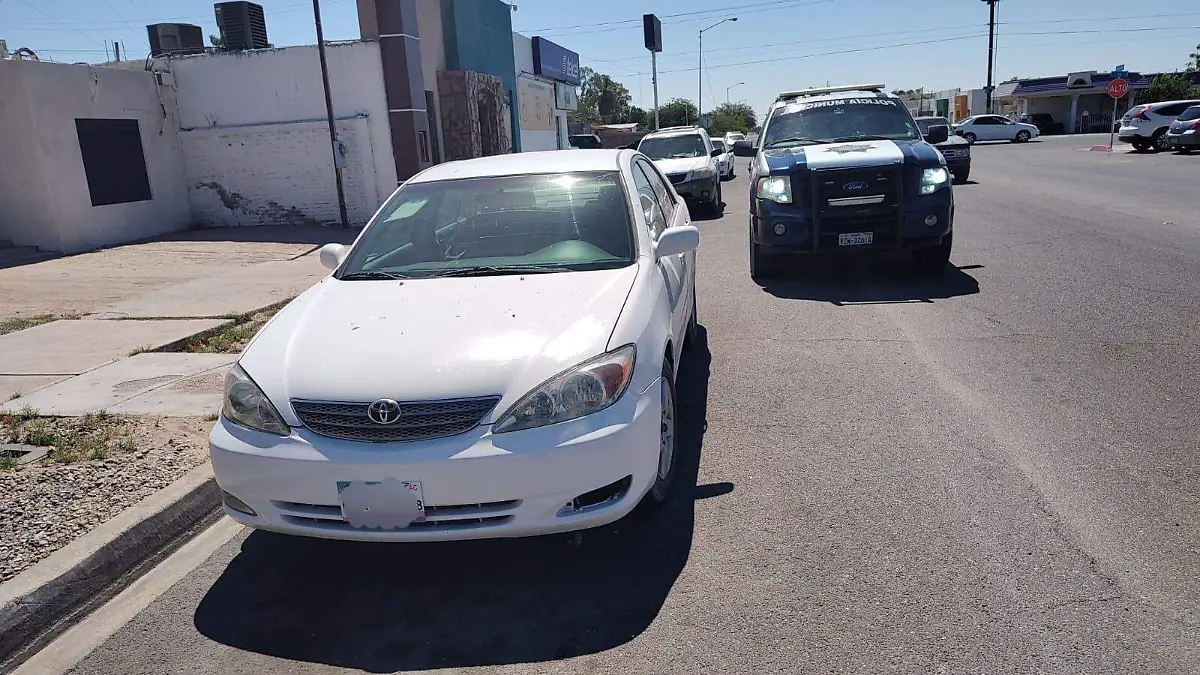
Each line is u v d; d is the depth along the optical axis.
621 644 3.02
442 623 3.23
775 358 6.26
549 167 5.13
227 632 3.26
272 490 3.33
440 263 4.50
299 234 16.44
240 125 17.59
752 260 9.30
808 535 3.67
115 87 15.72
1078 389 5.21
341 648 3.12
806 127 9.63
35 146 13.95
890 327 6.92
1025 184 18.09
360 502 3.21
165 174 17.22
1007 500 3.86
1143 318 6.68
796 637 2.98
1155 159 24.42
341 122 17.25
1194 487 3.88
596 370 3.39
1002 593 3.15
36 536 3.83
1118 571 3.25
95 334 7.84
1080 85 55.50
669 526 3.83
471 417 3.23
